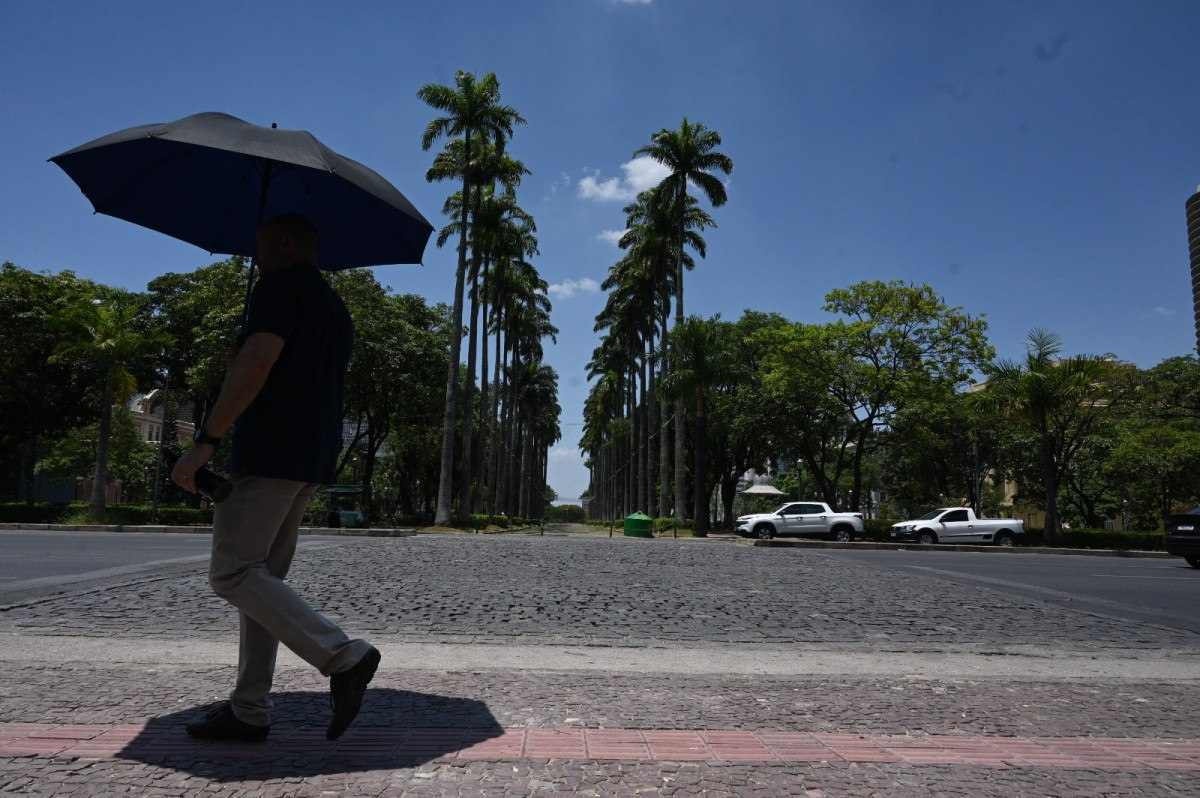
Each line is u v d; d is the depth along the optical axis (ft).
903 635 23.02
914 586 34.73
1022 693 15.01
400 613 24.57
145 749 10.00
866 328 115.34
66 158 11.87
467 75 115.03
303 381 10.35
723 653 19.54
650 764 9.86
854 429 126.31
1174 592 39.68
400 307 144.05
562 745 10.58
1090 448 141.79
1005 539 97.40
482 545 53.88
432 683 14.57
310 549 44.83
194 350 130.41
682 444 123.44
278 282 10.34
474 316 128.67
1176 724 12.78
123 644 18.29
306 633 9.90
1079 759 10.61
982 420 131.13
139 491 172.55
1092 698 14.69
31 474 148.56
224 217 14.07
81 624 20.80
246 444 10.11
